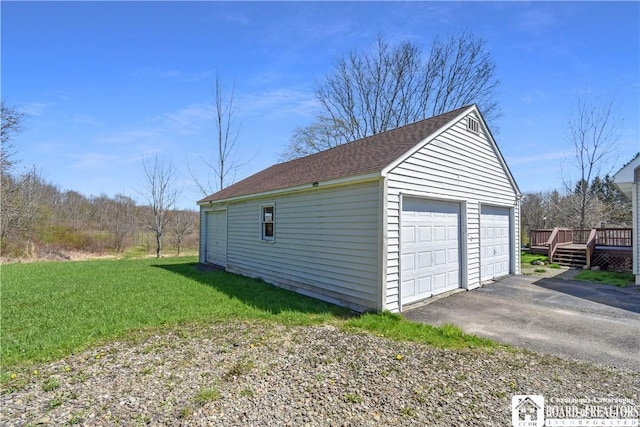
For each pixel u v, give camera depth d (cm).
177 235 2230
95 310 632
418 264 718
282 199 909
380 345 450
